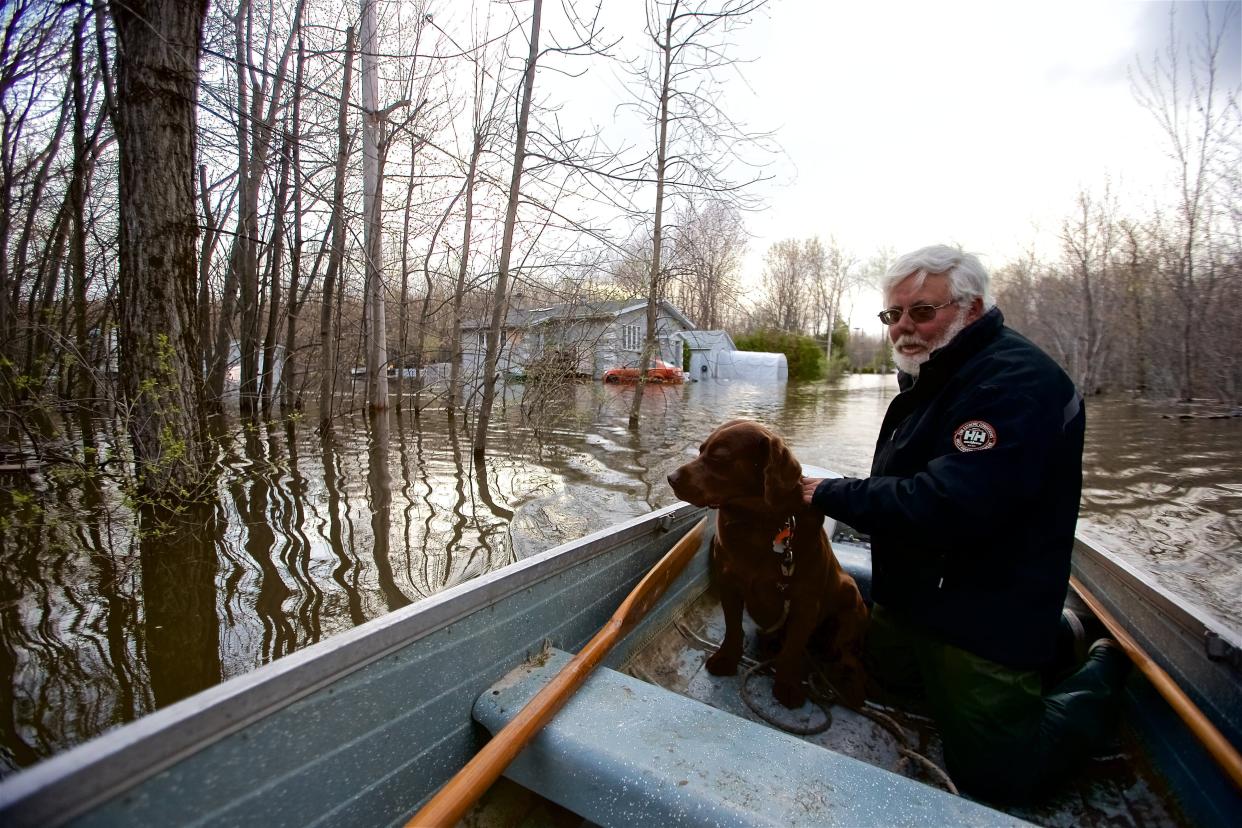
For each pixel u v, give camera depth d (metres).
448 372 14.96
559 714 1.41
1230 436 10.40
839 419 13.49
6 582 3.62
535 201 7.41
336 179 9.34
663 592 2.35
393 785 1.31
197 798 0.93
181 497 4.91
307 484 6.10
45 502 5.01
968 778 1.62
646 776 1.22
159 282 4.85
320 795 1.15
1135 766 1.73
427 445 8.57
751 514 2.06
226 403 11.99
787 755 1.29
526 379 10.21
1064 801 1.63
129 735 0.84
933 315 1.78
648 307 11.02
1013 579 1.58
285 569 3.90
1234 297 15.10
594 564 2.08
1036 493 1.50
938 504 1.52
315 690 1.11
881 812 1.13
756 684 2.20
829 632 2.27
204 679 2.73
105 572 3.79
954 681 1.63
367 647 1.21
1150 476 7.31
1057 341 21.12
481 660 1.55
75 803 0.77
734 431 2.02
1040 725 1.58
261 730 1.02
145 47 4.63
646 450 8.48
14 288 8.91
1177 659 1.69
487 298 9.72
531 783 1.37
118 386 5.39
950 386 1.70
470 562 4.07
